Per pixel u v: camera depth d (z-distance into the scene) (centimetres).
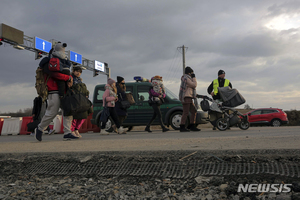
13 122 1420
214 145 348
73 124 659
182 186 220
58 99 540
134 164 279
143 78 1160
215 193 197
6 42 1852
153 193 210
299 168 220
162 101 855
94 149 364
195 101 822
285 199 172
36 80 521
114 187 231
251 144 339
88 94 604
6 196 219
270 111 1922
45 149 393
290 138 383
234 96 815
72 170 287
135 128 1580
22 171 297
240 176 224
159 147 353
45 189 236
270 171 224
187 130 809
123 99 861
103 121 830
